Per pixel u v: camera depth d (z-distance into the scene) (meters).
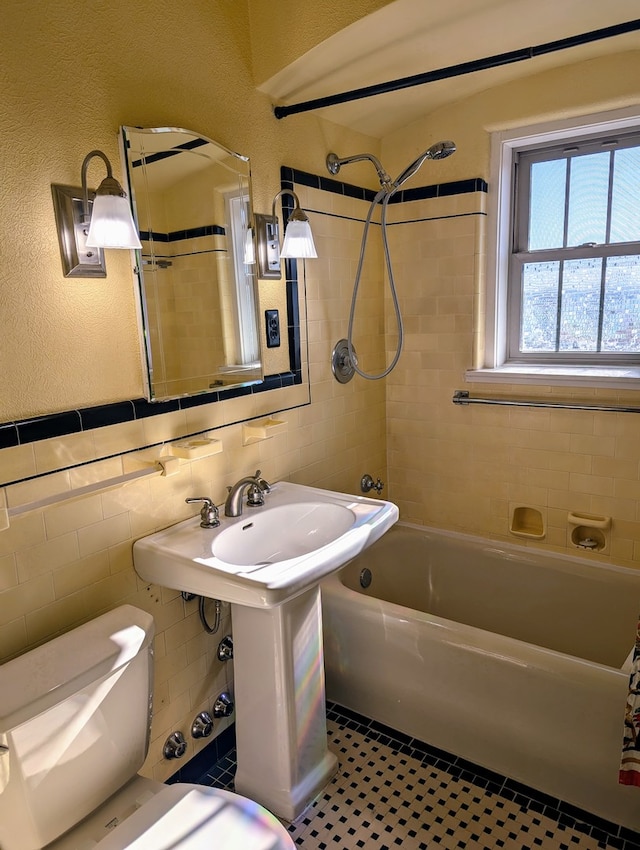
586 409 2.38
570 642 2.41
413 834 1.72
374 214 2.69
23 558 1.44
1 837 1.25
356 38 1.83
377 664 2.11
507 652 1.83
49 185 1.44
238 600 1.49
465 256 2.56
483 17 1.79
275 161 2.12
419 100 2.37
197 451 1.76
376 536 1.79
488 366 2.67
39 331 1.45
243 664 1.79
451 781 1.91
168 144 1.69
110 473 1.62
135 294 1.64
